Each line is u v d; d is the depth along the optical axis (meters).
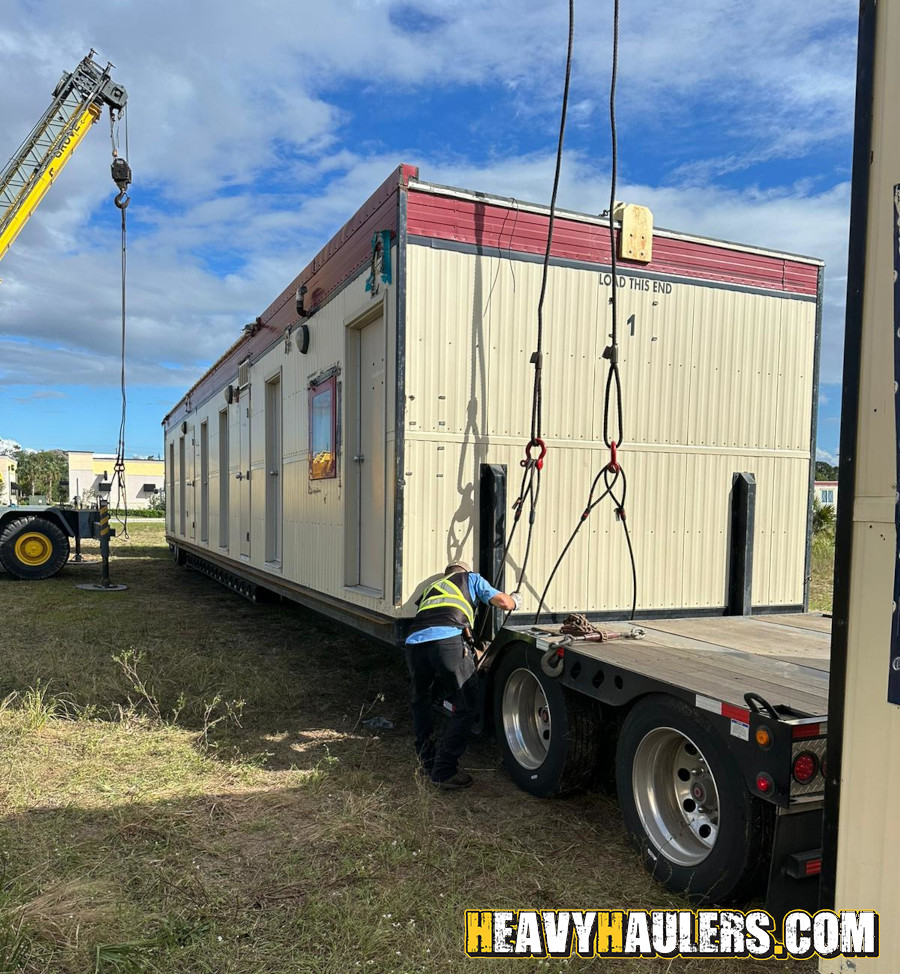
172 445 14.75
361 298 4.71
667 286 4.82
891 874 1.78
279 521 6.99
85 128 12.75
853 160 1.91
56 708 5.18
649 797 3.12
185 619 8.82
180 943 2.57
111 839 3.31
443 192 4.20
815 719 2.45
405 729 5.00
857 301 1.89
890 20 1.83
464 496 4.29
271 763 4.32
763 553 5.19
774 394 5.21
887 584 1.81
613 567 4.70
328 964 2.47
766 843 2.61
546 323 4.46
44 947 2.51
